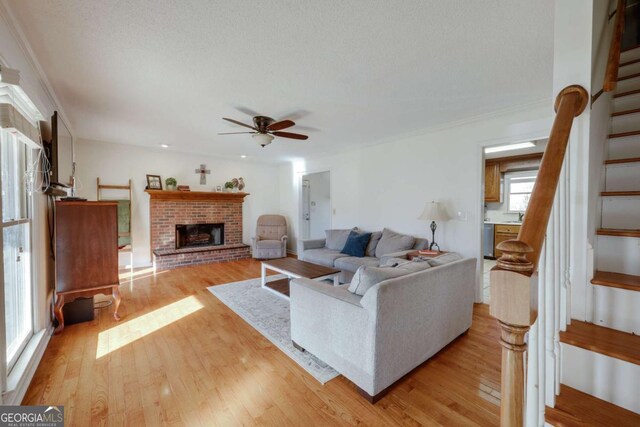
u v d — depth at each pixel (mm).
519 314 631
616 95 1824
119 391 1838
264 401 1753
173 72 2363
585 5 1202
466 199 3602
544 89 2691
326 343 2037
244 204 6781
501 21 1722
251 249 6488
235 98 2916
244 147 5281
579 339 1097
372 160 4848
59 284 2709
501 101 2982
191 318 3014
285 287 3848
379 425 1561
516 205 6430
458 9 1618
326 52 2070
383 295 1700
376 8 1610
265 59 2166
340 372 1938
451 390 1857
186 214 5812
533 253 676
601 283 1197
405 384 1920
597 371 1053
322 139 4582
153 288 4059
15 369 1860
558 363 1065
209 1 1550
